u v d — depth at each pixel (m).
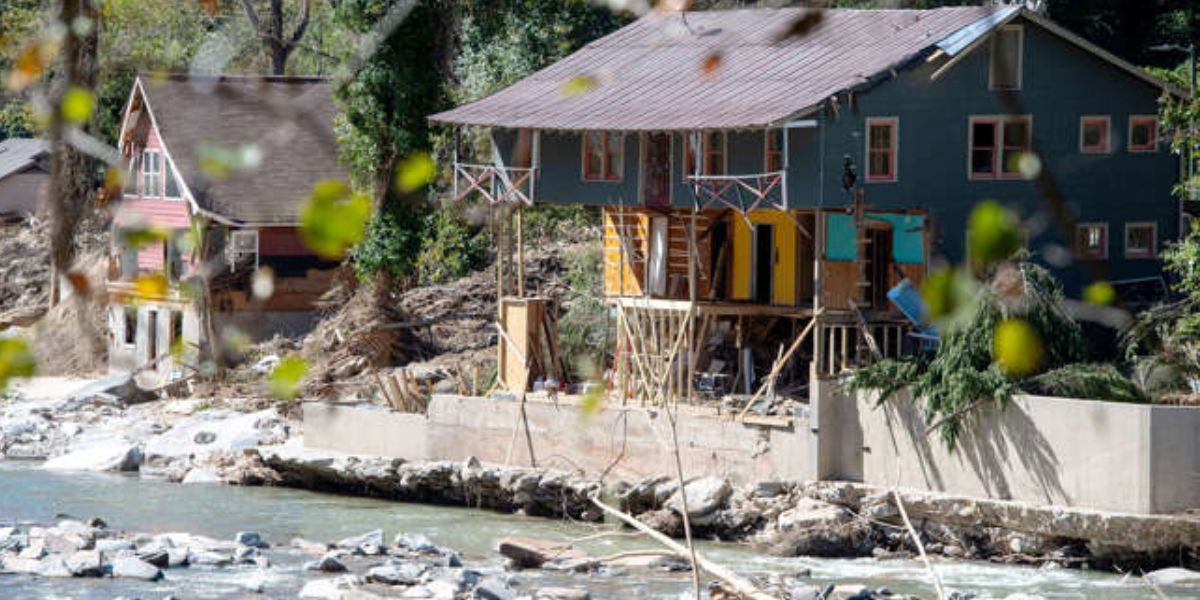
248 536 69.12
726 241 89.81
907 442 72.06
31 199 153.75
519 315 87.12
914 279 82.81
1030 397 68.44
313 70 144.50
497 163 92.69
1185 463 65.81
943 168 82.25
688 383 82.06
